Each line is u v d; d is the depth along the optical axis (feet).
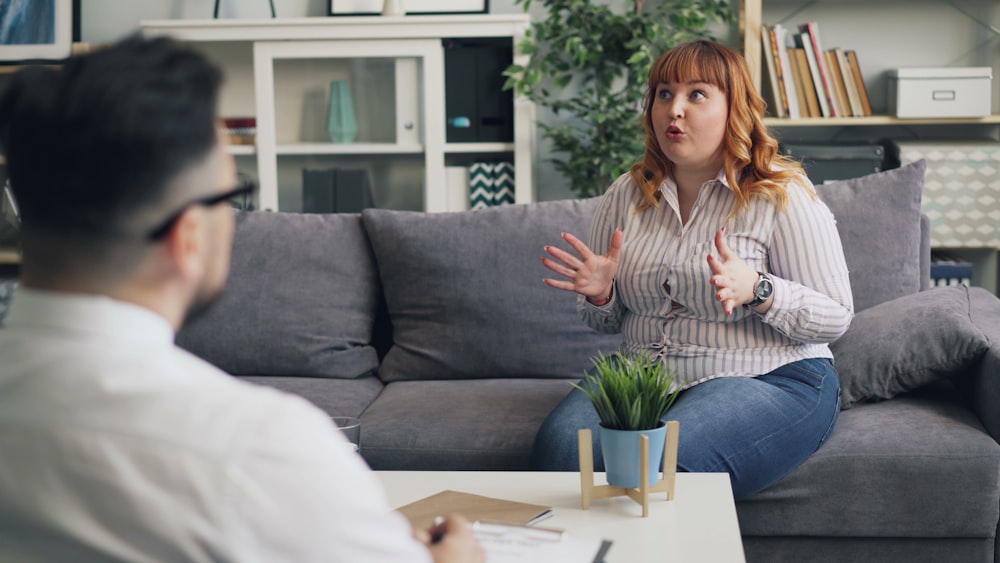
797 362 6.44
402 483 4.78
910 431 6.24
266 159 12.40
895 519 6.06
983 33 12.38
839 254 6.47
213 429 2.06
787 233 6.38
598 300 6.74
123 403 2.09
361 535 2.14
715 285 5.84
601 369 4.78
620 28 11.65
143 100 2.11
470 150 12.29
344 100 12.30
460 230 8.09
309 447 2.09
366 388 7.86
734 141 6.42
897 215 7.67
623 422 4.44
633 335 6.82
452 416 6.88
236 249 8.28
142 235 2.15
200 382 2.19
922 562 6.12
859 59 12.57
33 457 2.09
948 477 5.99
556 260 7.93
